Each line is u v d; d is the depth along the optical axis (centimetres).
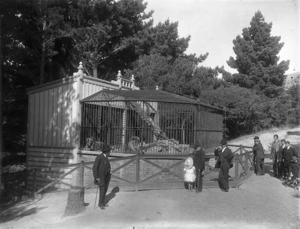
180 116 1845
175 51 3681
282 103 3581
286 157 1505
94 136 1967
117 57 3359
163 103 1862
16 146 2517
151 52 3362
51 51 2758
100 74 3403
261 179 1628
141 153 1698
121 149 1812
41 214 1105
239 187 1424
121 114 1991
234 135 3422
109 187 1325
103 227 907
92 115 2000
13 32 2053
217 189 1364
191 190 1319
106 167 1084
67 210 1052
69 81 2047
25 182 1539
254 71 3641
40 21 2570
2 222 1055
